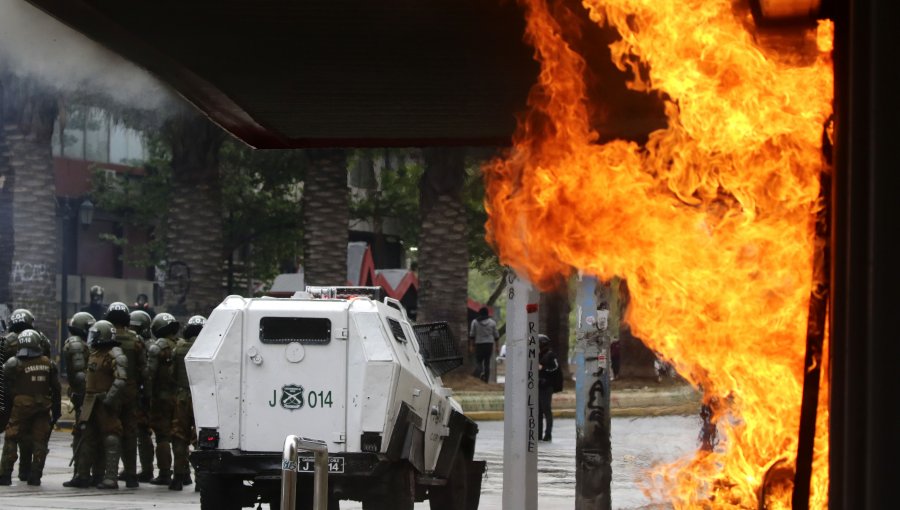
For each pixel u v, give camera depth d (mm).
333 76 18422
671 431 65562
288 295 34562
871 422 8398
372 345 30172
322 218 78812
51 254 79500
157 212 113438
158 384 42344
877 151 8445
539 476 46781
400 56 17422
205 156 78812
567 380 100312
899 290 8375
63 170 117250
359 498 30703
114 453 41062
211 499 30484
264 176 110812
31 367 41594
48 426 42156
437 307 82562
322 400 30250
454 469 34375
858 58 8672
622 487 40281
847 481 8625
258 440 30406
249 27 16141
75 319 43938
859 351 8617
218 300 79875
